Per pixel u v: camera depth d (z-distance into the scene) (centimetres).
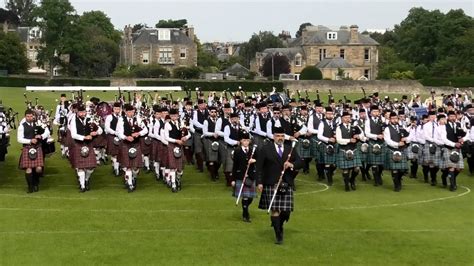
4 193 1680
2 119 2066
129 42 9831
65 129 2322
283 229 1312
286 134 1789
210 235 1255
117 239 1214
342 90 6950
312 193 1738
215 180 1930
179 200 1609
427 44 9775
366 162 1872
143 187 1805
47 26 8288
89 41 8738
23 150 1695
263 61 10019
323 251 1154
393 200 1644
